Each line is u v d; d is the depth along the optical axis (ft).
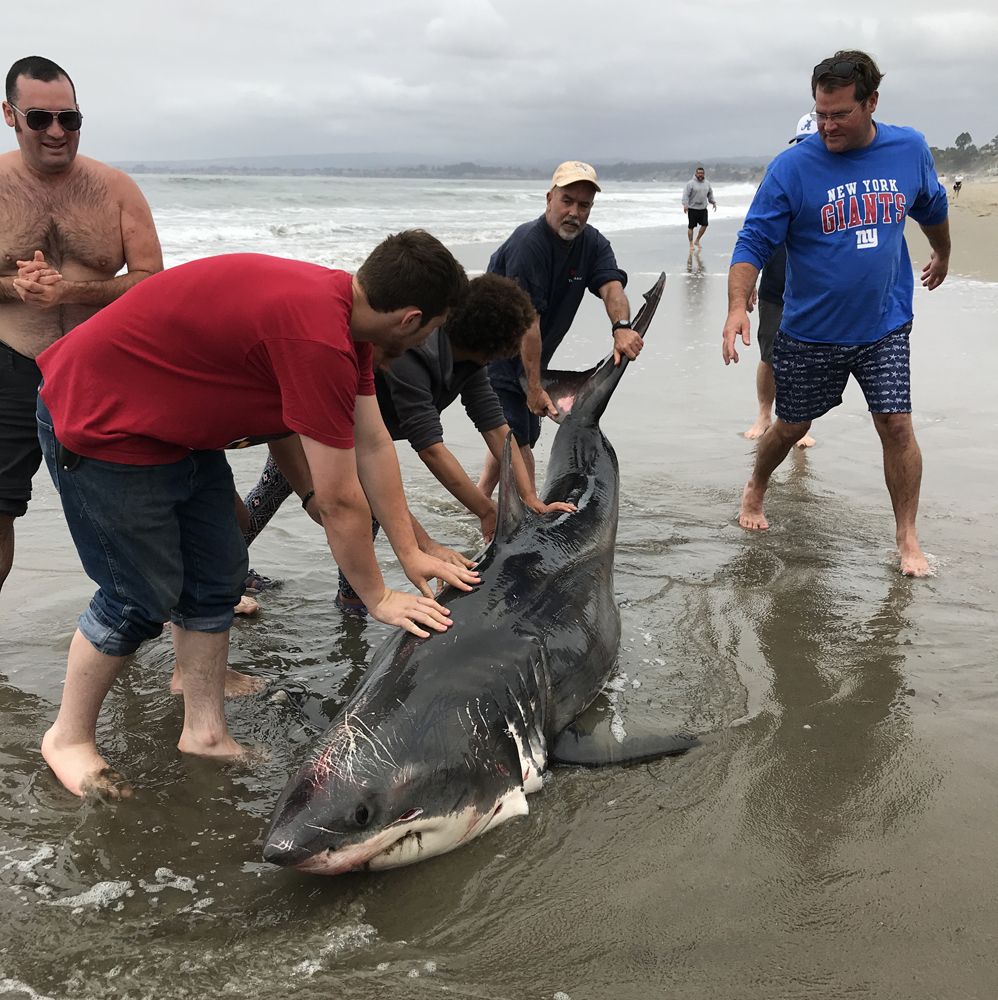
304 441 9.53
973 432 25.52
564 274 19.83
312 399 9.21
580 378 19.48
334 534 10.20
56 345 10.21
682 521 19.79
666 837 10.22
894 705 12.83
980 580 16.83
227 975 8.15
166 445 10.12
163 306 9.53
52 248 13.69
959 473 22.33
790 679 13.58
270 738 12.14
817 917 8.95
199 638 11.39
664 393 30.17
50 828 10.18
